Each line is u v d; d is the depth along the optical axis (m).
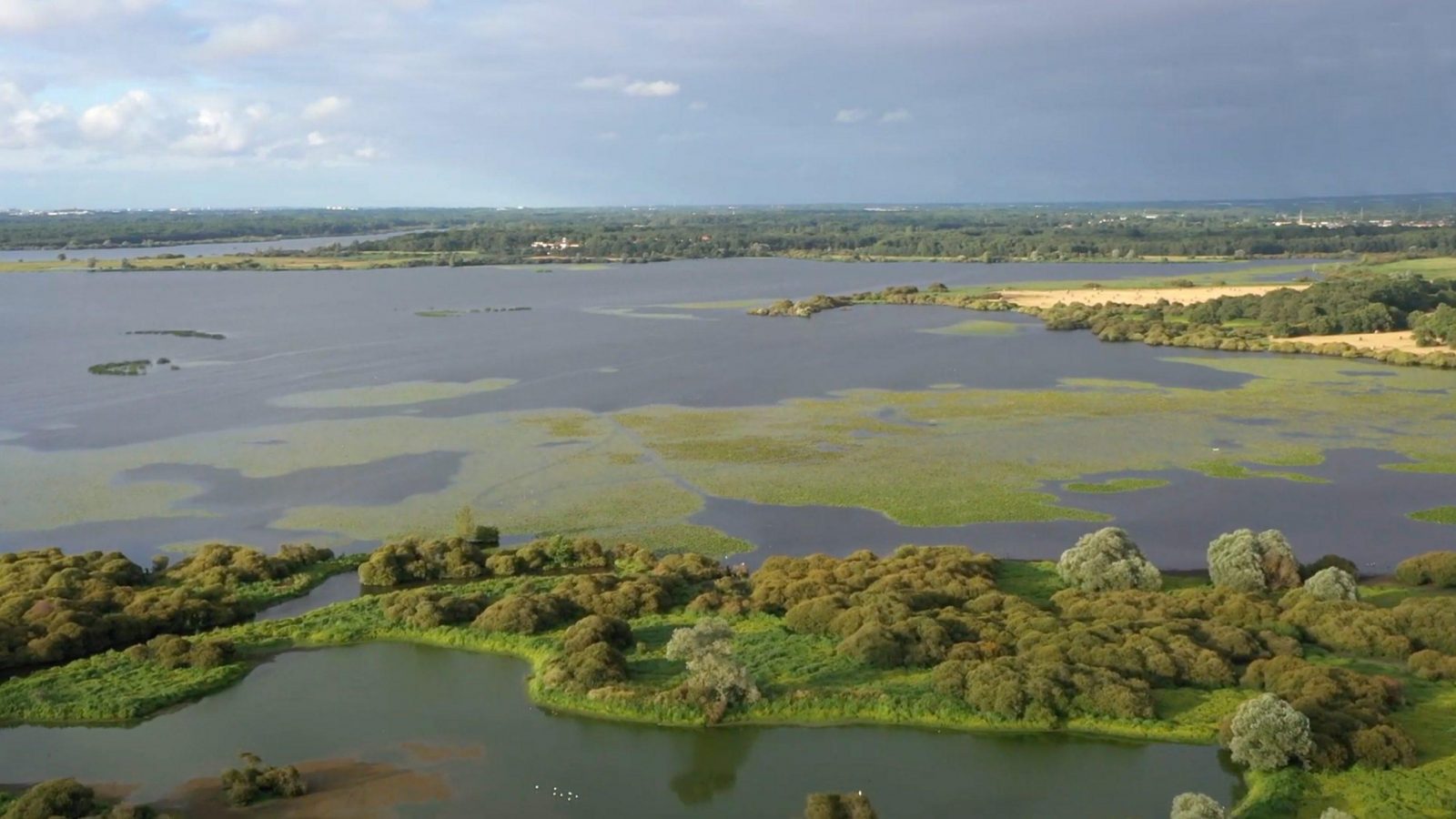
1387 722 64.06
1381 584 90.88
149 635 82.19
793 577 90.62
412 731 68.88
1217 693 71.25
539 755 65.88
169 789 61.91
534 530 108.00
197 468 129.00
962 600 85.75
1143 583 88.50
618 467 128.38
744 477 124.00
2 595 85.50
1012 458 130.62
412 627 83.56
